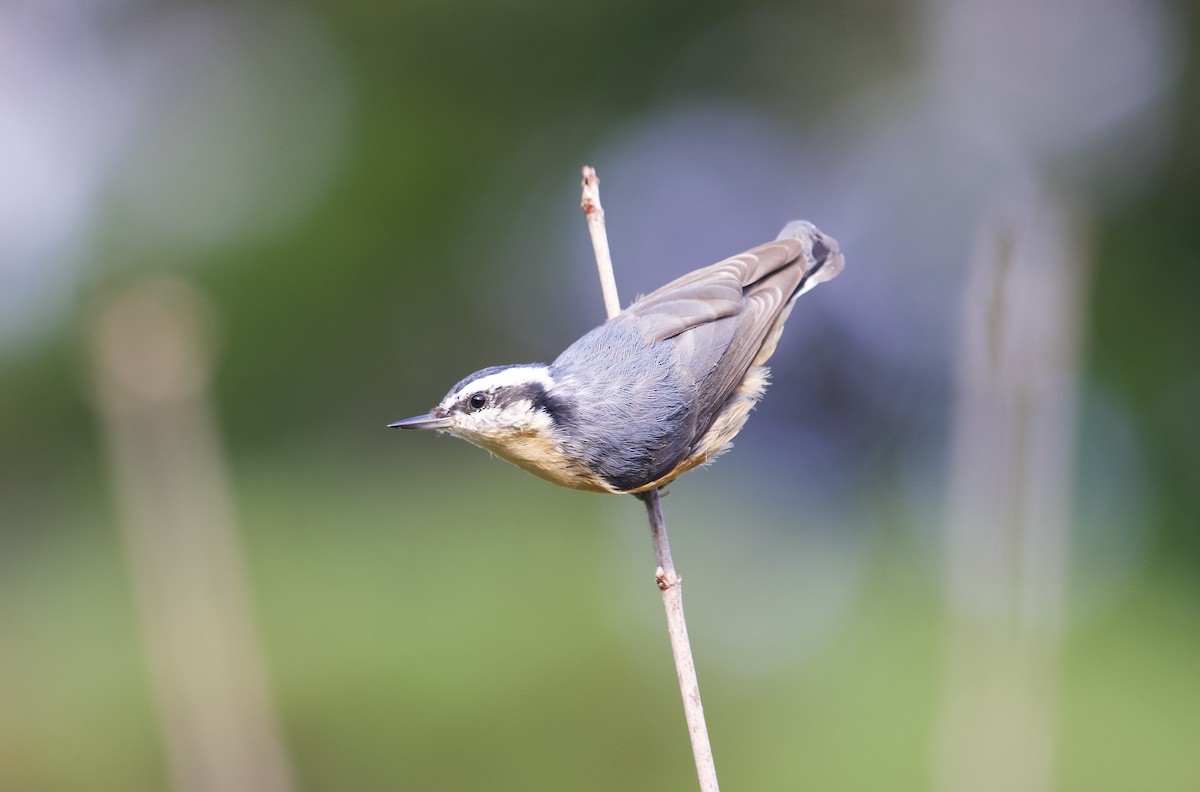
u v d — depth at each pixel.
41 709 10.90
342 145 17.34
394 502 13.12
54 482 14.57
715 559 12.63
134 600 11.88
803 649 11.59
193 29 17.56
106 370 6.26
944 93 18.12
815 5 18.62
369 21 17.50
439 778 10.41
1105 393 14.91
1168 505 13.98
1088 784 9.97
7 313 15.43
